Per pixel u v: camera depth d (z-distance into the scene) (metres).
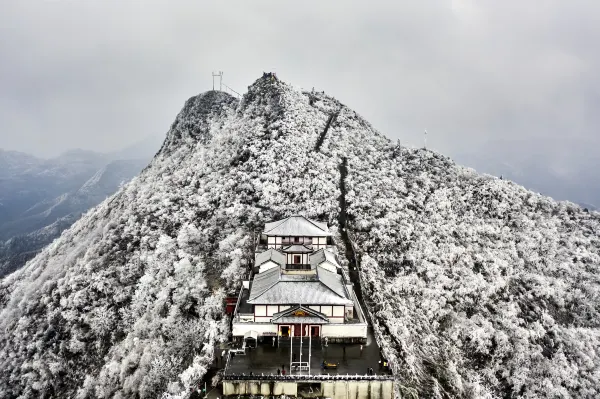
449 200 120.88
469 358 77.62
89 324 86.56
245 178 117.88
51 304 94.19
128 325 83.69
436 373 69.94
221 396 55.06
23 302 101.81
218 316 73.12
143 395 64.56
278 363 58.78
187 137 166.75
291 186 115.19
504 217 115.31
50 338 87.50
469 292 89.25
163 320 77.12
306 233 90.44
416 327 78.94
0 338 95.44
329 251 87.12
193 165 135.25
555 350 82.00
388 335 70.88
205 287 82.25
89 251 106.81
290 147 129.00
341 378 55.25
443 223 110.94
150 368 68.38
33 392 80.50
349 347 63.56
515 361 77.19
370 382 55.66
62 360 82.25
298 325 64.69
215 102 178.25
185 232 101.00
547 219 116.25
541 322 87.00
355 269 90.19
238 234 97.12
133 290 90.75
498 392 73.62
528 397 72.56
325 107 169.12
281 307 64.94
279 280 67.50
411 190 125.31
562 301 92.44
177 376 62.69
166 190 125.00
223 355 61.78
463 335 80.75
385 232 104.06
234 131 146.25
